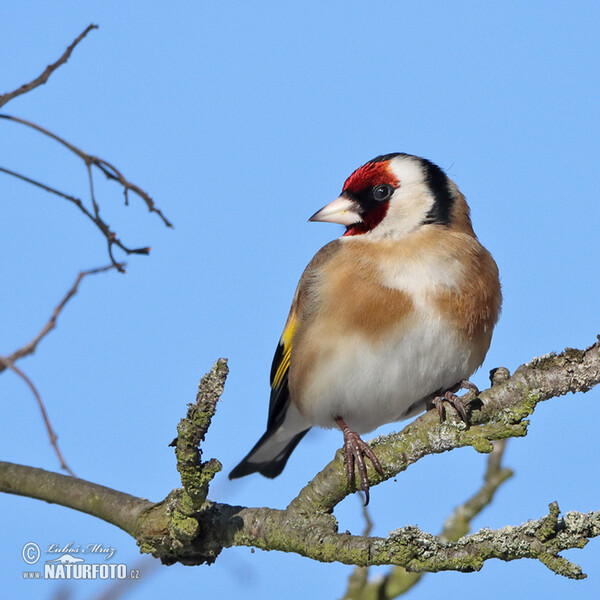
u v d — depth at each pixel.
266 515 6.91
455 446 6.86
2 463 7.33
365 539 6.54
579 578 6.02
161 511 6.99
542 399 6.77
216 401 6.31
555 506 6.10
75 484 7.20
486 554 6.23
